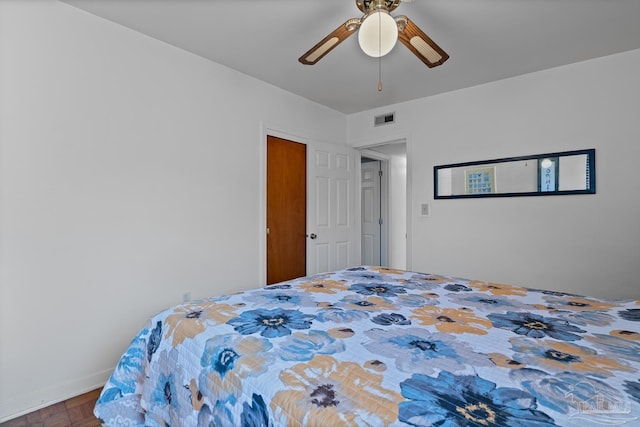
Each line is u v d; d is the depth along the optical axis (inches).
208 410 35.6
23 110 68.4
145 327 51.7
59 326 73.2
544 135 107.0
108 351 80.7
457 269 124.1
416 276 77.2
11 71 67.0
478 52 95.5
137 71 86.0
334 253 146.0
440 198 128.0
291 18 80.0
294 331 42.1
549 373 30.5
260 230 117.0
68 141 74.4
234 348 37.4
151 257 88.7
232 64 104.9
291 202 130.7
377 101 138.0
